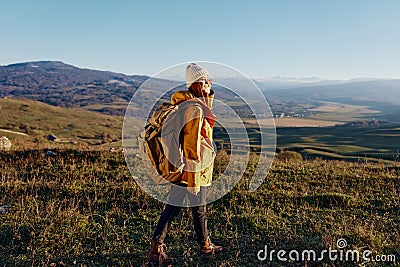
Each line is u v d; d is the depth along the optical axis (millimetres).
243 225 5020
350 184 7031
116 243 4551
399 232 4863
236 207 5695
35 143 12195
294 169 7926
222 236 4723
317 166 8594
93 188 6559
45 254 4258
